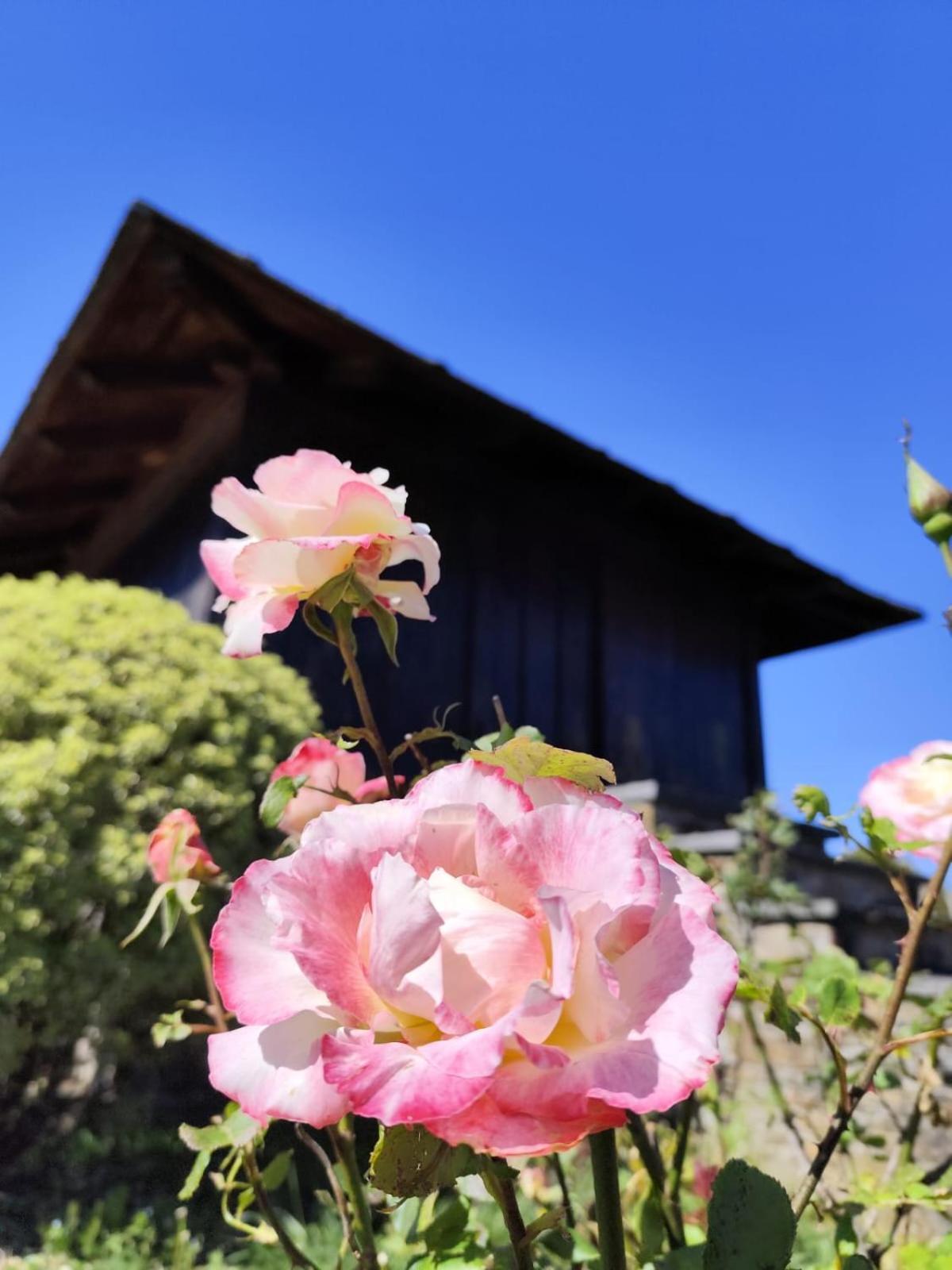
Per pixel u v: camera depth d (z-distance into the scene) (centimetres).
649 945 52
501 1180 59
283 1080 55
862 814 96
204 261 459
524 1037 49
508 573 645
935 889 89
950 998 133
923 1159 195
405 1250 112
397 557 94
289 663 534
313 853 56
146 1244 320
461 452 640
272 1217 112
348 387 573
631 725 686
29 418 588
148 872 393
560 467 644
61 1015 377
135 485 748
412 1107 45
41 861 373
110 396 577
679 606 757
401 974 49
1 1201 367
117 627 457
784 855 310
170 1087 421
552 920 48
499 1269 94
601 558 704
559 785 62
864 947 277
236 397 571
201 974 390
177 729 430
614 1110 47
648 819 404
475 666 609
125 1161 394
